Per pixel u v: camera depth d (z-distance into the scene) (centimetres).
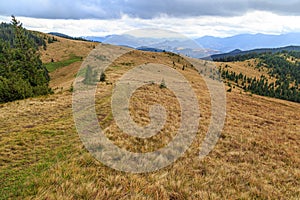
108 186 562
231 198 576
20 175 600
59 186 525
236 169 783
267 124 1862
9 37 15725
